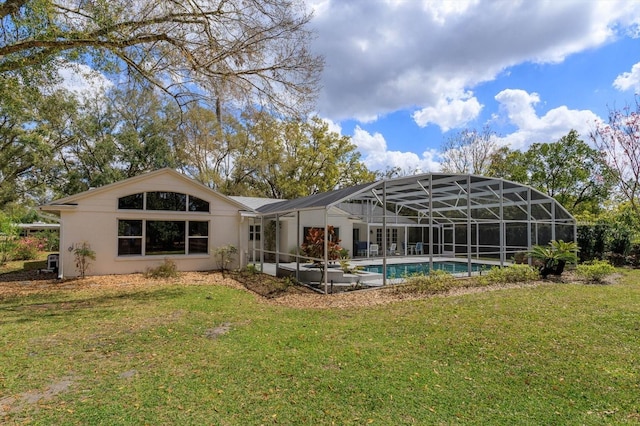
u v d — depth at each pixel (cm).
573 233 1448
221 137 2586
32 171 2309
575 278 1171
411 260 1862
